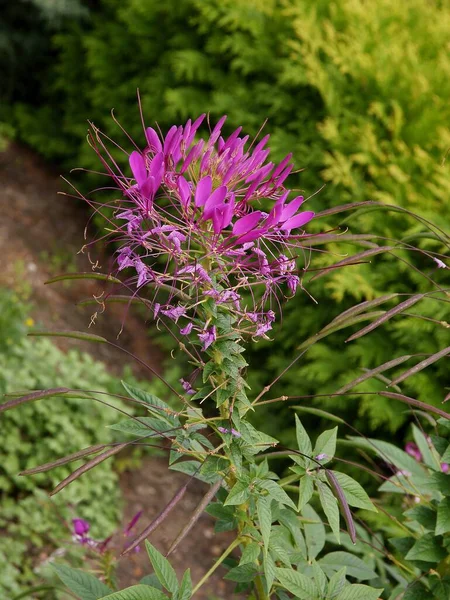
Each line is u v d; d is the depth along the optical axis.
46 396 0.39
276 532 0.43
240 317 0.43
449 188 1.15
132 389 0.43
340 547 0.83
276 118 1.50
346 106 1.36
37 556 1.08
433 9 1.59
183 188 0.36
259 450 0.42
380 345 1.17
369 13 1.45
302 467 0.42
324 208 1.29
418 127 1.27
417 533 0.58
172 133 0.36
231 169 0.36
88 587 0.43
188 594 0.38
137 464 1.35
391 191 1.22
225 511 0.43
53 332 0.42
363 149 1.25
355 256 0.43
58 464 0.38
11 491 1.17
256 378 1.37
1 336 1.38
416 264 1.15
